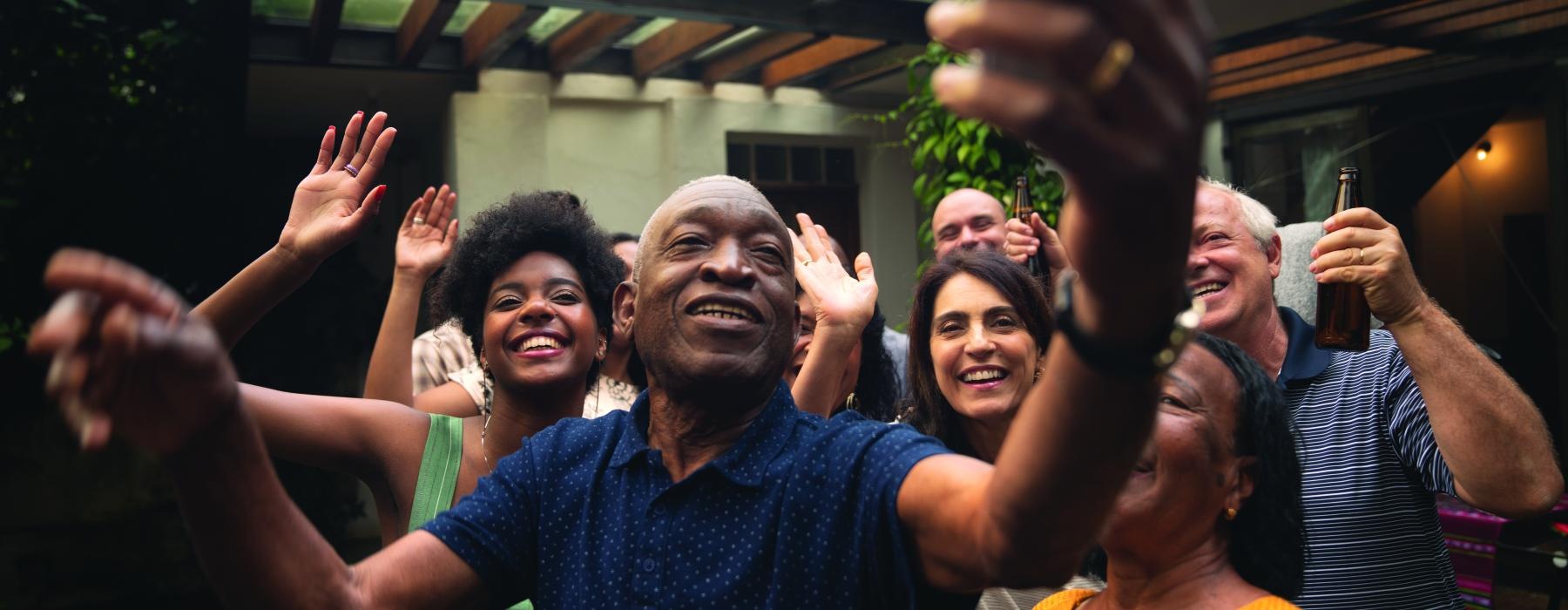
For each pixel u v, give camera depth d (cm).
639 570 126
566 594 131
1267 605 146
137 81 559
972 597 129
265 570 106
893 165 754
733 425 136
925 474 116
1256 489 158
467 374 309
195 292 589
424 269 258
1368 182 641
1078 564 101
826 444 129
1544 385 914
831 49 632
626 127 679
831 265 238
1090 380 86
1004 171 547
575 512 136
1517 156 913
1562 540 399
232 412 96
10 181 538
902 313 752
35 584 588
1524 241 918
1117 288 78
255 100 676
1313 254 210
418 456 204
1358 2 509
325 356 696
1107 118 64
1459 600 231
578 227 239
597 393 302
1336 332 215
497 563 136
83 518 601
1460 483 204
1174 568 156
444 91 669
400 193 790
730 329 132
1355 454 226
